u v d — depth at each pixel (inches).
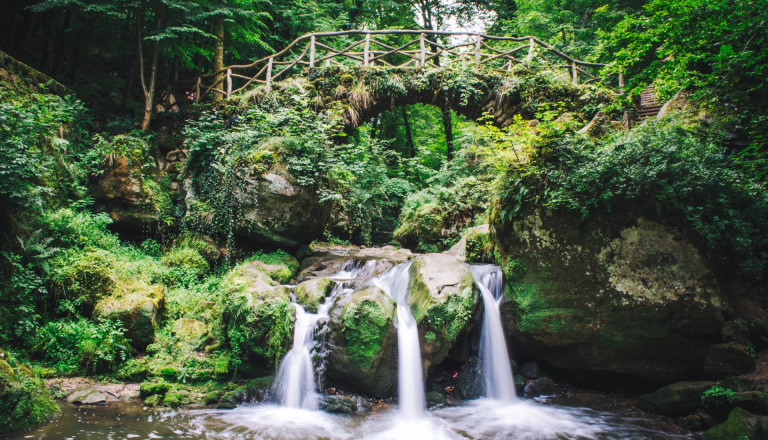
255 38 498.6
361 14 748.6
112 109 457.1
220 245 353.7
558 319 240.8
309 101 400.5
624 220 231.5
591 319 236.1
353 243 540.7
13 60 312.3
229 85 427.2
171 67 535.2
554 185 241.0
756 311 222.1
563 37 626.8
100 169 339.9
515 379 250.5
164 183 374.9
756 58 237.6
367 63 433.4
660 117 305.4
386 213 647.1
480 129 279.7
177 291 301.3
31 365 223.1
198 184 369.4
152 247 350.9
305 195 343.6
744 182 232.1
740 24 240.2
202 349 256.2
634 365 236.2
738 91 268.4
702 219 223.6
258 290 248.2
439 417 215.5
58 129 331.9
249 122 393.1
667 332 225.3
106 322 240.7
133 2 387.9
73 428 177.8
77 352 234.1
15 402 173.9
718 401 187.8
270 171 335.3
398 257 392.5
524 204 249.1
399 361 233.0
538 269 245.8
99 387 219.3
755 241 222.1
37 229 263.4
